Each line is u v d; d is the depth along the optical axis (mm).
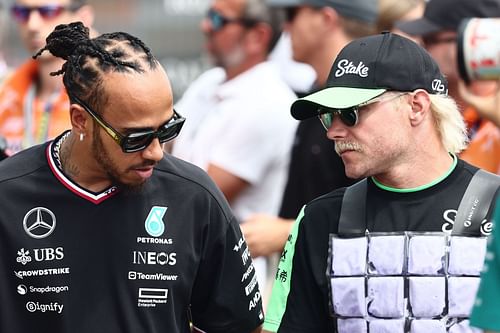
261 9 18484
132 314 11758
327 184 16391
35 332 11781
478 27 14805
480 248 11398
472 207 11484
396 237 11578
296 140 16781
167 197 11977
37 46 18688
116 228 11789
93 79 11242
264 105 17938
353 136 11508
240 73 18547
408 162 11594
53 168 11797
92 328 11688
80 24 11711
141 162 11359
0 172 11836
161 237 11867
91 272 11742
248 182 17906
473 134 16297
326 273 11789
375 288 11578
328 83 11797
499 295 9641
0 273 11703
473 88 15969
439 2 16672
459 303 11398
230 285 12281
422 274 11477
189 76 26234
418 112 11523
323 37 17188
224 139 17969
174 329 11898
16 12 18891
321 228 11938
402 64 11477
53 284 11695
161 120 11273
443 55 16625
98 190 11797
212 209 12117
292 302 12078
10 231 11688
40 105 18531
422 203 11602
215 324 12430
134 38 11539
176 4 26531
